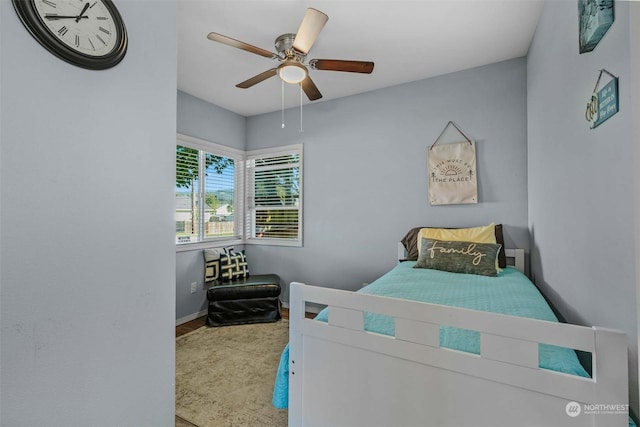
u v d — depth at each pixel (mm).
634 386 875
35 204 775
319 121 3441
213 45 2285
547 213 1840
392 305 1049
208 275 3330
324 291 1192
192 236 3293
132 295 991
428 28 2072
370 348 1094
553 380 815
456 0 1795
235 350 2467
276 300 3197
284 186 3729
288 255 3643
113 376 940
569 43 1383
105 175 920
